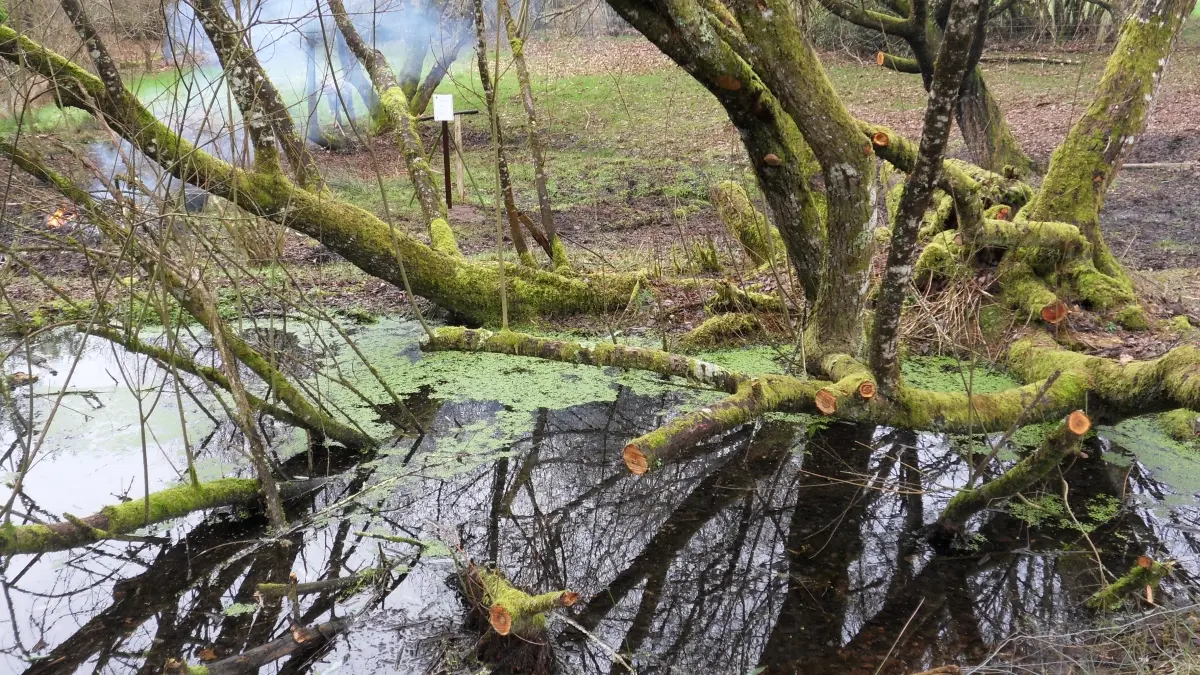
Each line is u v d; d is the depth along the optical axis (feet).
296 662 10.23
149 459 15.07
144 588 11.80
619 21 62.34
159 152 13.43
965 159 35.63
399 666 10.14
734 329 20.15
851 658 10.18
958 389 16.96
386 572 11.99
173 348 12.48
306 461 15.06
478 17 20.42
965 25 9.36
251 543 12.80
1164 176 32.14
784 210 14.97
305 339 20.79
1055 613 10.80
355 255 19.89
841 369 14.17
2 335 20.57
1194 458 14.49
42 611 11.30
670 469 14.90
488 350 18.89
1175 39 19.49
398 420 16.43
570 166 40.01
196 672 9.56
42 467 14.75
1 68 13.39
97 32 14.85
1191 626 9.86
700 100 50.80
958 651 10.20
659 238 27.99
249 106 17.58
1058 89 45.11
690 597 11.50
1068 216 19.61
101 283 22.48
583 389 18.06
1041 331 17.89
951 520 12.10
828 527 12.96
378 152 42.78
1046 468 10.83
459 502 13.84
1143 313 18.15
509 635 10.14
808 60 12.51
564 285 21.91
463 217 31.94
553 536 12.89
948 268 19.76
